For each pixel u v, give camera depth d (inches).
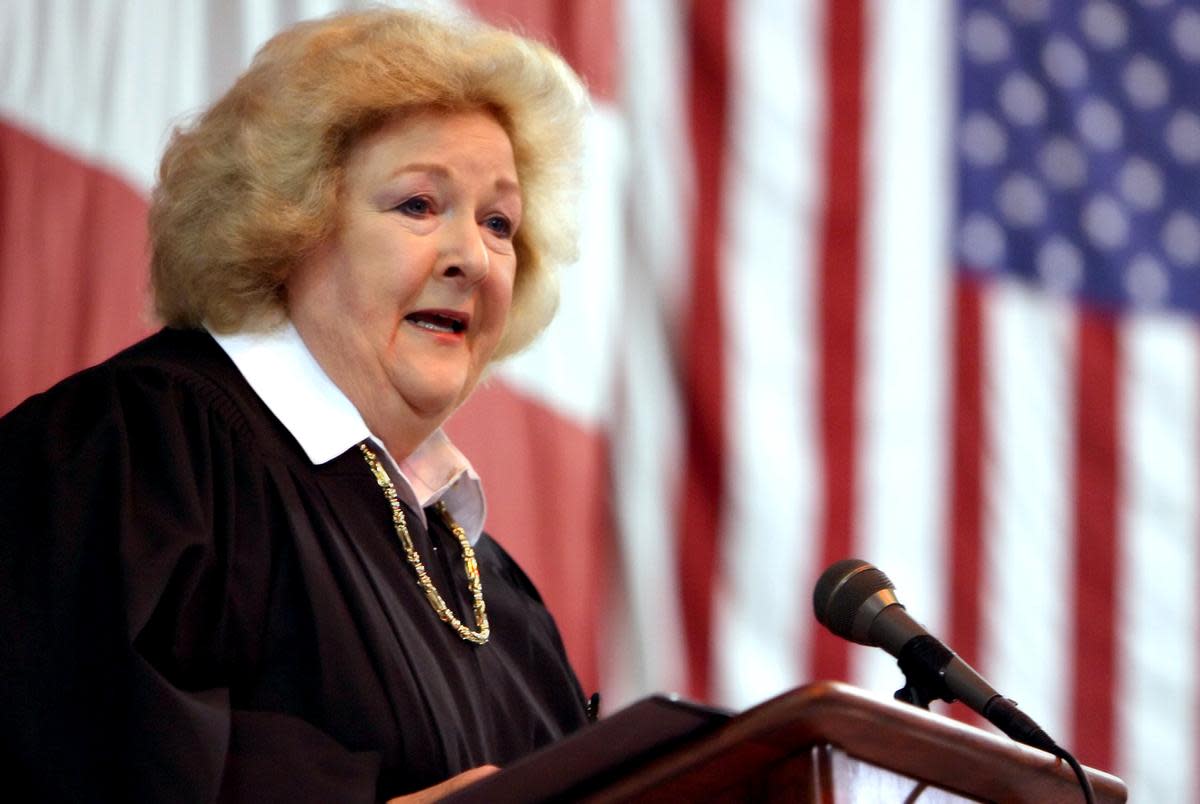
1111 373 628.1
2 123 447.5
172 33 480.1
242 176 259.6
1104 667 602.9
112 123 462.6
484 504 284.5
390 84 264.1
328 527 243.0
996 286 620.4
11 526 220.8
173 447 233.1
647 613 550.6
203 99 483.8
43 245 446.3
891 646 230.7
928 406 599.5
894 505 588.7
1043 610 600.1
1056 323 625.6
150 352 257.0
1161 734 603.8
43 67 457.1
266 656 229.3
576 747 177.9
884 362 597.3
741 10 604.4
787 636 564.7
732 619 560.1
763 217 593.3
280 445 248.8
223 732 208.4
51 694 207.3
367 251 261.1
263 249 256.8
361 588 240.2
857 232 603.8
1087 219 641.6
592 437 545.0
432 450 281.6
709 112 593.0
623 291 568.1
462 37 278.7
